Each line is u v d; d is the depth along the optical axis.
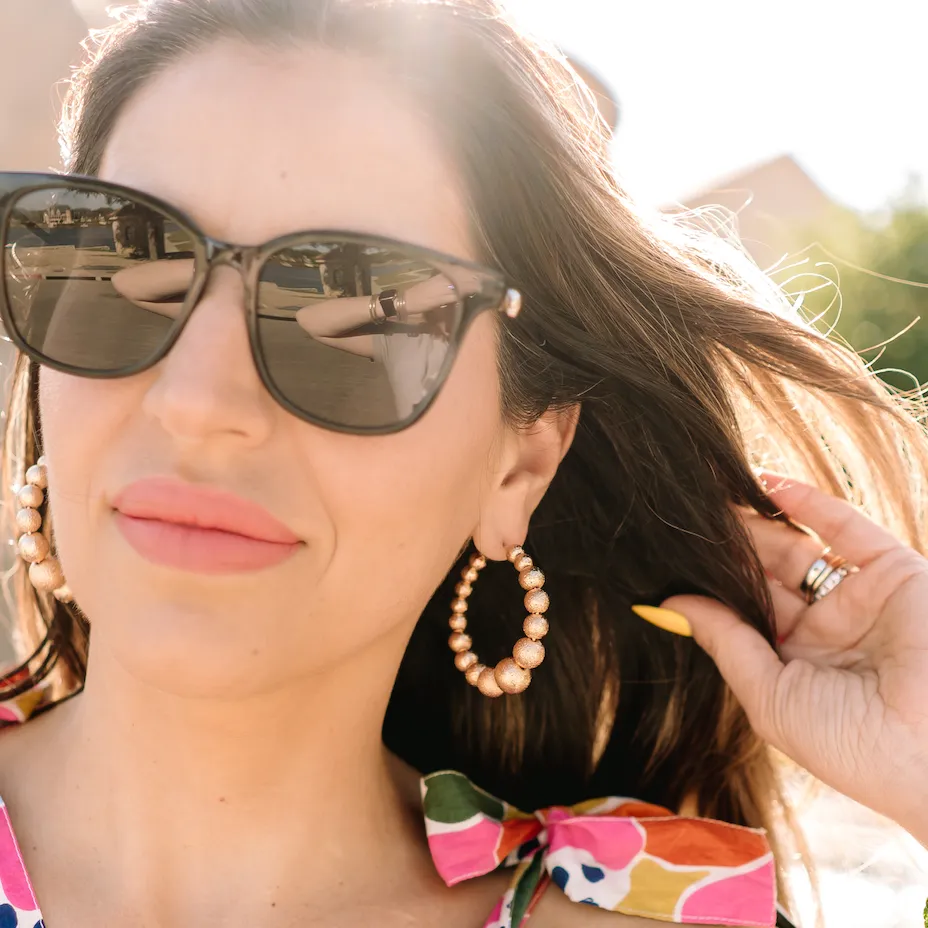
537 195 0.50
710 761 0.61
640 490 0.57
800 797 0.63
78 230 0.44
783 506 0.57
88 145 0.49
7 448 0.57
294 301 0.44
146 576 0.44
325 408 0.44
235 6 0.46
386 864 0.52
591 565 0.59
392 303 0.45
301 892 0.49
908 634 0.53
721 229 0.60
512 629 0.61
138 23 0.48
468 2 0.49
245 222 0.45
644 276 0.53
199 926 0.48
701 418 0.55
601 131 0.55
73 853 0.48
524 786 0.63
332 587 0.46
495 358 0.49
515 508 0.52
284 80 0.46
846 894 0.63
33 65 1.33
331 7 0.46
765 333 0.55
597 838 0.53
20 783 0.50
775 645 0.57
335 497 0.45
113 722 0.48
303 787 0.49
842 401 0.58
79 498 0.45
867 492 0.59
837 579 0.56
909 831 0.51
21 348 0.45
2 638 0.77
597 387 0.54
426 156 0.47
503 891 0.52
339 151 0.45
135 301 0.44
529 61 0.51
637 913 0.52
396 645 0.51
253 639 0.44
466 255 0.48
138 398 0.44
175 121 0.46
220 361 0.43
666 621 0.58
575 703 0.62
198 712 0.47
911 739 0.51
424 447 0.47
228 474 0.44
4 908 0.46
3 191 0.44
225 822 0.48
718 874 0.53
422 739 0.62
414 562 0.48
